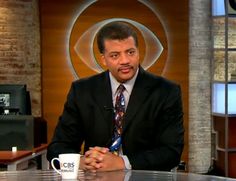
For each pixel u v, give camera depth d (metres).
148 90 1.94
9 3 5.33
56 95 5.49
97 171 1.74
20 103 3.99
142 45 5.55
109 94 1.96
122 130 1.91
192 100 5.66
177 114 1.96
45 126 4.23
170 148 1.90
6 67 5.37
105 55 1.83
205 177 1.65
